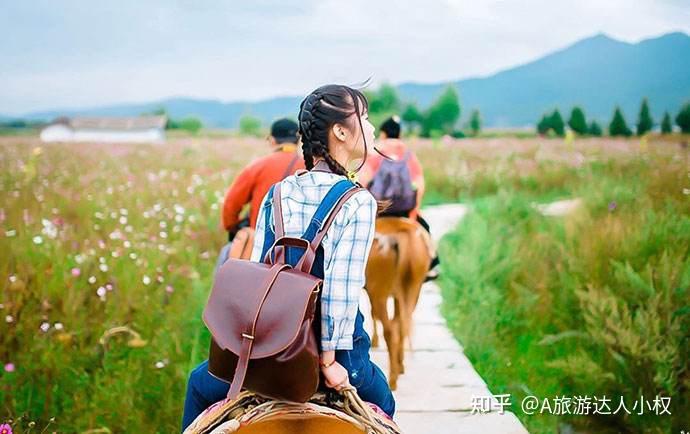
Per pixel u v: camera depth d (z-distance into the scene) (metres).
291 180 2.58
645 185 9.68
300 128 2.63
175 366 5.39
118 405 4.81
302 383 2.28
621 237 6.88
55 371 5.18
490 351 6.30
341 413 2.39
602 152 17.45
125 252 7.61
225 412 2.42
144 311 6.29
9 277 6.31
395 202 5.68
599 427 5.23
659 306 5.63
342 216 2.43
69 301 6.03
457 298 7.75
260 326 2.28
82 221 9.12
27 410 4.61
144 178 13.68
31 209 9.34
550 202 14.24
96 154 20.06
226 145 26.28
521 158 19.77
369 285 5.29
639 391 5.20
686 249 6.55
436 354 6.34
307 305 2.27
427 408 5.20
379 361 6.19
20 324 5.71
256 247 2.61
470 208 12.37
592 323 5.73
